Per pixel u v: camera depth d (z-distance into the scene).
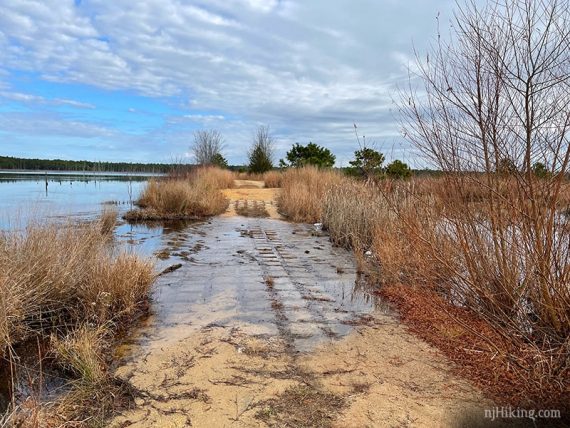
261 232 10.04
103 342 3.55
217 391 2.89
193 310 4.52
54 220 5.64
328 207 10.27
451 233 3.67
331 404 2.74
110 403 2.75
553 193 2.79
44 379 3.10
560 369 2.80
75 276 4.48
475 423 2.55
